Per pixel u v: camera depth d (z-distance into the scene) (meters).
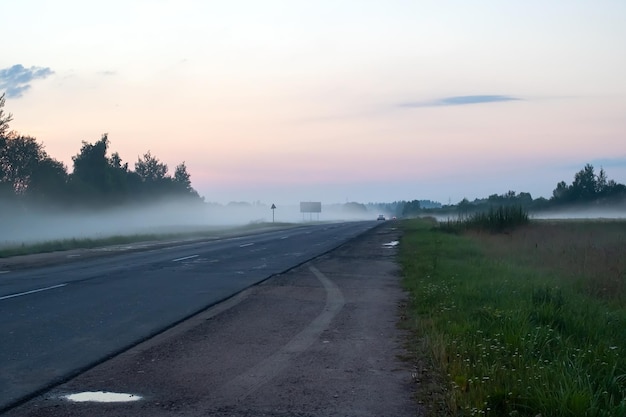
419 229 55.91
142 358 9.95
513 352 9.16
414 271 21.89
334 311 14.41
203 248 37.50
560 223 48.88
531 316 11.72
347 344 10.90
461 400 7.19
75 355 10.12
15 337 11.46
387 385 8.41
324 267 25.03
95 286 18.78
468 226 47.38
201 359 9.88
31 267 25.33
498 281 16.83
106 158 83.38
